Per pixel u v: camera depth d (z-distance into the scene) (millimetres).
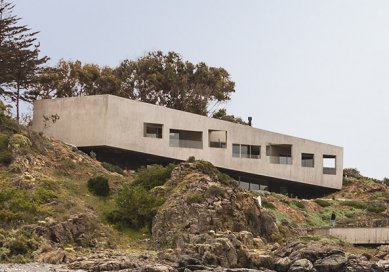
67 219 64000
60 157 78938
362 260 59094
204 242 61219
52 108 88188
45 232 61438
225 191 69625
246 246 61969
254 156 97000
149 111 89125
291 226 75938
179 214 66688
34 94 91625
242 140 96188
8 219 62969
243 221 68312
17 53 88000
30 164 75000
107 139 85438
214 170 74562
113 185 75875
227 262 58250
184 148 91625
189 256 56812
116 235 65938
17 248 57562
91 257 56969
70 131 87062
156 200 69562
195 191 68812
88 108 86562
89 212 68625
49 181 71750
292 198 93250
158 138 89688
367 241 73938
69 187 72812
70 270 51938
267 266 59000
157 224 66500
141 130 88312
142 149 88125
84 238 62781
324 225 84062
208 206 67688
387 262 59750
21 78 88875
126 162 89312
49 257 56125
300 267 57438
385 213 91250
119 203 69312
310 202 91125
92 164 80750
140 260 56812
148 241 65375
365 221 85125
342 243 71250
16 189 69312
